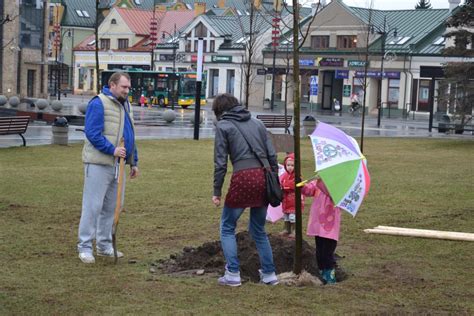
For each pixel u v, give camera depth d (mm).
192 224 12281
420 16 70875
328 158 8383
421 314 7391
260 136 8242
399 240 11281
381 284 8586
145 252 10062
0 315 7066
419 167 22797
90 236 9422
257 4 73438
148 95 69312
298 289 8227
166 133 35156
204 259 9438
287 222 11352
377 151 28625
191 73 67938
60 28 94750
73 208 13516
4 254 9656
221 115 8336
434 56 65500
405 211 14109
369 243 11078
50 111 48531
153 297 7785
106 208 9594
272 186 8156
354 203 8391
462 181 19203
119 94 9398
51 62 77125
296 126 8469
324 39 73625
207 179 18281
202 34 83062
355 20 71250
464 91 35625
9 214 12703
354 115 67125
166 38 88938
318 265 8852
